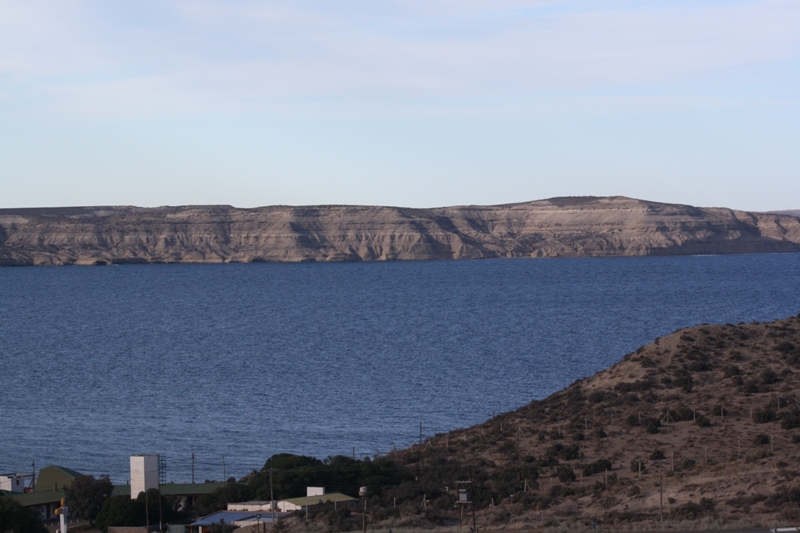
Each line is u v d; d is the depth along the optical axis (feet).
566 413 276.00
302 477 226.79
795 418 237.04
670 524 155.22
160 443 311.68
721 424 245.45
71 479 249.34
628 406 271.90
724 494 175.42
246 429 330.75
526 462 231.91
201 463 283.18
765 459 199.82
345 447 299.38
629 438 243.81
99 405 383.65
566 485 206.80
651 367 304.50
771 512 159.74
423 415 350.23
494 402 374.84
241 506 216.74
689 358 305.73
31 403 390.21
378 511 193.26
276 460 245.24
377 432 321.32
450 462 240.32
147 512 208.03
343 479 226.38
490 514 184.14
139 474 226.79
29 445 311.88
